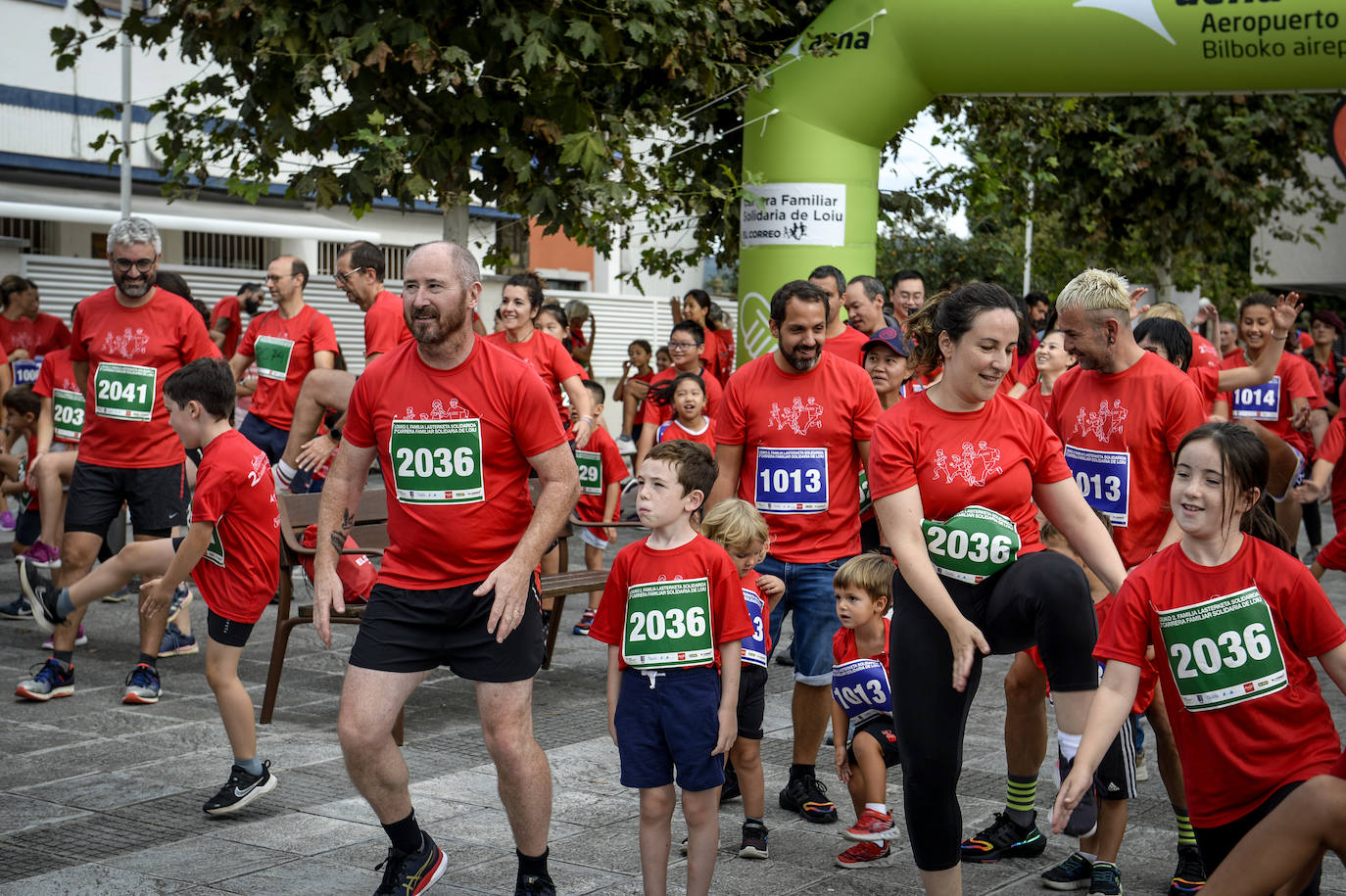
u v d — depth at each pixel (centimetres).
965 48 980
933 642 396
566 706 742
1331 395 1513
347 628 942
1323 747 360
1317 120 1681
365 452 444
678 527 445
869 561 518
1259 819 364
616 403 2266
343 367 1009
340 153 966
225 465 541
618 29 941
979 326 392
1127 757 467
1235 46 936
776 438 574
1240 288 2483
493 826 538
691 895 443
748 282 1046
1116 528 514
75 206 1639
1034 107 1333
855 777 534
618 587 452
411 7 914
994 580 395
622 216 1021
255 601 549
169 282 937
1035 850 521
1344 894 468
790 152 1017
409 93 939
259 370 997
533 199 953
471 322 429
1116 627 374
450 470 426
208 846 511
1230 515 361
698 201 1045
